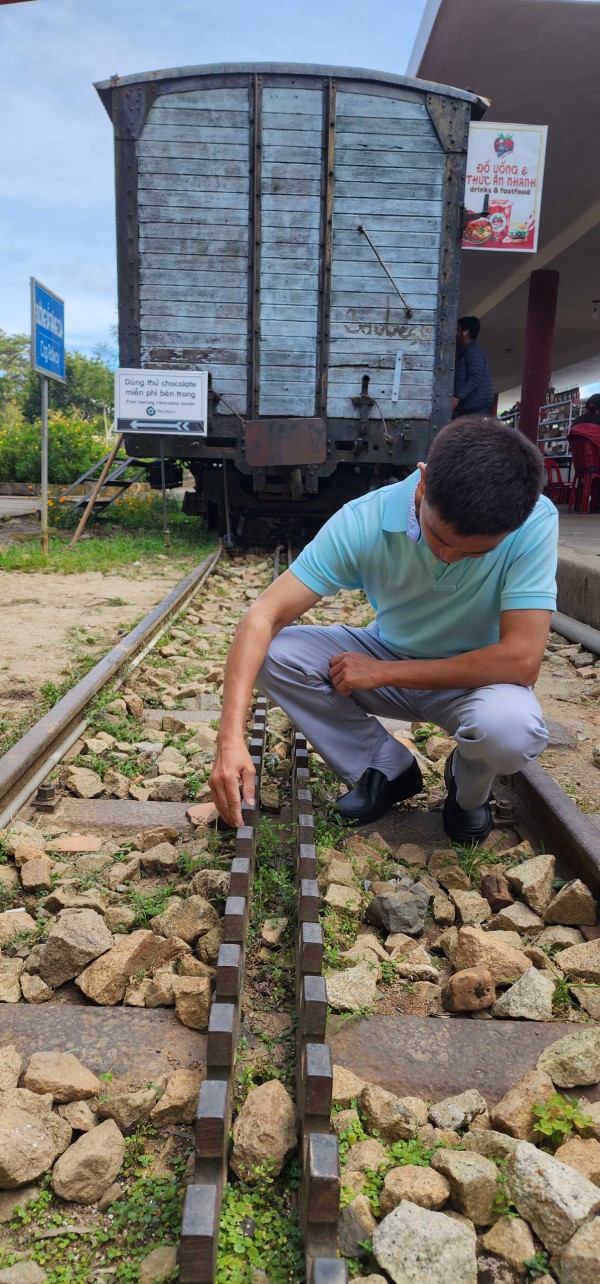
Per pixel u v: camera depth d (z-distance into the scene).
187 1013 1.97
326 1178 1.39
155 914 2.43
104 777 3.43
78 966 2.14
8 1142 1.58
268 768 3.41
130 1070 1.84
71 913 2.38
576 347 26.05
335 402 9.41
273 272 9.18
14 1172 1.55
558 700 4.82
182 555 10.20
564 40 9.74
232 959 1.85
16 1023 1.97
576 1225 1.47
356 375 9.35
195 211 9.12
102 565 9.12
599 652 5.79
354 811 2.98
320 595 2.62
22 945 2.29
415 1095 1.85
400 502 2.50
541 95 11.02
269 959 2.23
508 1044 1.99
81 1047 1.90
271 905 2.47
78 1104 1.74
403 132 8.96
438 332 9.30
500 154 9.29
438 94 8.89
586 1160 1.61
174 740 3.89
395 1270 1.40
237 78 8.85
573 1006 2.18
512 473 2.02
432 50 10.02
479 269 17.05
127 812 3.15
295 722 2.89
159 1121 1.72
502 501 2.01
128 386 9.25
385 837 2.99
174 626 6.28
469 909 2.51
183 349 9.36
